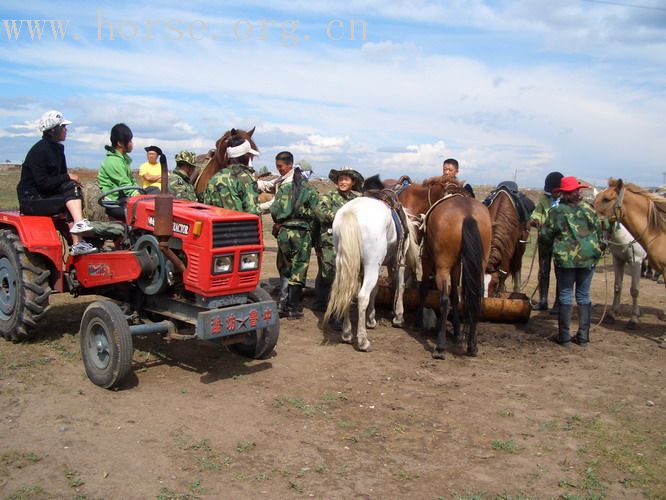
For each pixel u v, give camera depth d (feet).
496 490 12.58
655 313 30.83
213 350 21.36
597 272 47.29
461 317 26.03
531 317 29.12
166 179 16.56
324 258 26.32
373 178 26.78
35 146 20.92
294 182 25.03
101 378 17.10
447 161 29.30
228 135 27.55
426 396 17.94
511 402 17.72
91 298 27.76
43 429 14.46
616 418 16.85
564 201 23.71
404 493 12.30
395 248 23.95
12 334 20.42
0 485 11.89
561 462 14.02
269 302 17.93
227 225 16.98
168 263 17.56
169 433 14.58
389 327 25.90
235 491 12.08
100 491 11.86
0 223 21.91
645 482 13.15
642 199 25.25
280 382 18.58
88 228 19.19
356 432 15.19
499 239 25.36
